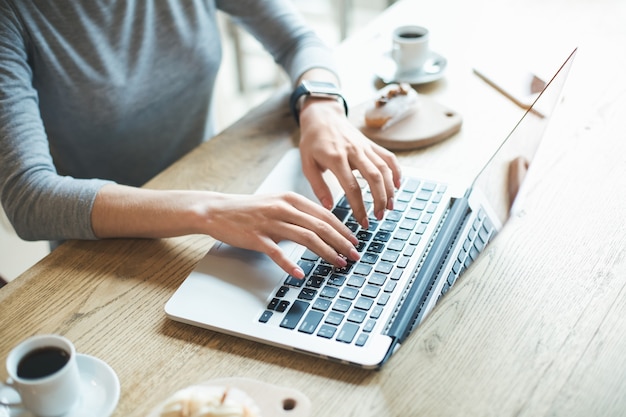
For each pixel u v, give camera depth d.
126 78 1.20
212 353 0.71
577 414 0.61
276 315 0.73
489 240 0.82
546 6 1.48
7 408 0.64
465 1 1.54
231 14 1.35
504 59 1.27
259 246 0.81
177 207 0.86
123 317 0.77
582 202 0.89
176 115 1.35
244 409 0.60
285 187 0.97
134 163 1.33
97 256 0.87
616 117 1.06
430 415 0.62
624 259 0.79
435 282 0.76
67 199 0.89
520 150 0.86
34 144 0.95
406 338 0.70
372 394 0.64
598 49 1.28
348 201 0.91
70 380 0.62
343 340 0.69
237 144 1.10
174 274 0.83
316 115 1.06
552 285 0.76
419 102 1.15
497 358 0.67
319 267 0.80
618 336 0.69
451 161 1.01
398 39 1.24
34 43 1.07
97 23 1.14
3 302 0.80
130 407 0.65
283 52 1.31
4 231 1.45
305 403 0.63
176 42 1.26
